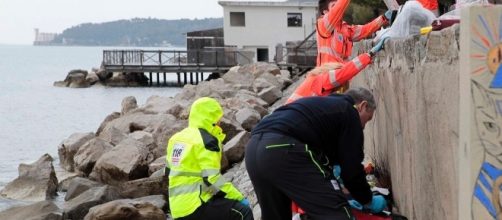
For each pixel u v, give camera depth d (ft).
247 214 19.92
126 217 32.50
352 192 16.17
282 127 15.71
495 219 11.76
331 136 15.71
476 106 11.72
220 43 179.11
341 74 21.22
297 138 15.60
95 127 94.17
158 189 42.16
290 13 176.04
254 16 176.04
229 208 19.72
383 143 23.35
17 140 80.43
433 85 15.43
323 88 21.35
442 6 40.63
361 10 87.97
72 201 39.96
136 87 175.22
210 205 19.79
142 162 46.91
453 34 13.60
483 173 11.77
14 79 235.61
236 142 47.47
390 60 21.33
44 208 37.19
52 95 153.28
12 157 67.92
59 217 36.76
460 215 12.32
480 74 11.67
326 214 15.25
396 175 20.62
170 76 237.45
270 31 176.65
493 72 11.64
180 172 20.06
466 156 11.93
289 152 15.44
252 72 104.12
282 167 15.44
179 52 162.20
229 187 19.94
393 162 21.18
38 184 46.37
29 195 45.88
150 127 62.28
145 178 43.65
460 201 12.33
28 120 102.22
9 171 59.62
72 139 56.29
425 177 16.61
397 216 18.24
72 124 97.76
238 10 176.14
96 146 51.65
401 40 19.29
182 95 87.10
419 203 17.38
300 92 21.65
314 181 15.34
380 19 25.96
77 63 484.74
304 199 15.38
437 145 15.26
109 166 46.62
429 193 16.24
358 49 31.55
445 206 14.76
